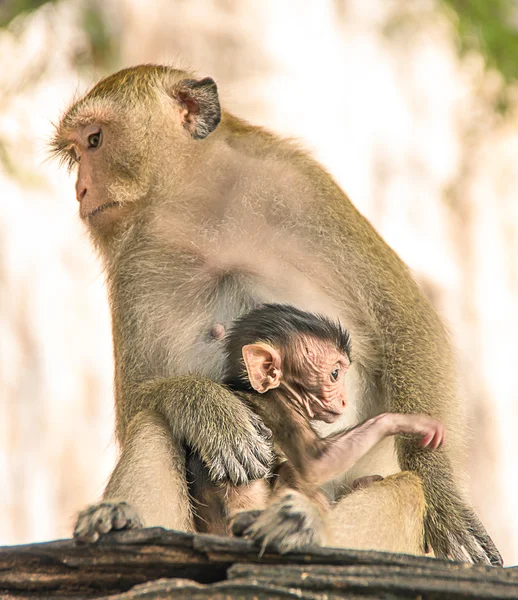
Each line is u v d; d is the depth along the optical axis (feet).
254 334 34.09
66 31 78.79
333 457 31.19
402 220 83.05
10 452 76.54
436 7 82.64
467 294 85.56
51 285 79.92
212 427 32.04
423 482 34.19
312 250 36.96
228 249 37.42
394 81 84.58
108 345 80.53
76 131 40.40
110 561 24.67
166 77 41.06
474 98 86.28
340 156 80.43
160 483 30.76
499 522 81.46
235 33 81.05
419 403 35.04
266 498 31.81
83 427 78.64
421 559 24.26
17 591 25.12
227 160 39.06
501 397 83.30
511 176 89.86
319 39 82.43
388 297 36.11
